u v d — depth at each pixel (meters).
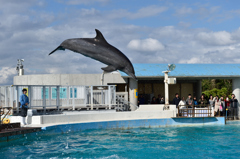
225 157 10.73
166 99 19.34
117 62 12.09
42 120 15.06
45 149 11.61
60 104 19.30
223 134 15.16
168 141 13.34
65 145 12.33
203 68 23.44
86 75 23.16
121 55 12.25
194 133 15.38
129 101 22.53
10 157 10.41
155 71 22.25
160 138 14.02
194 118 18.25
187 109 18.39
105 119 17.17
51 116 15.45
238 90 22.69
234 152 11.44
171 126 17.78
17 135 12.59
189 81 27.09
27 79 24.12
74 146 12.19
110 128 16.48
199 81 27.16
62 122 15.78
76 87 19.62
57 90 18.59
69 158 10.40
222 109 20.45
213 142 13.20
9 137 12.23
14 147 11.91
